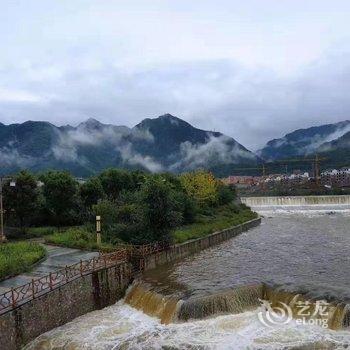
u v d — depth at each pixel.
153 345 21.22
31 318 21.84
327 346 20.11
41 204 52.47
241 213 74.69
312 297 24.64
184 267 36.31
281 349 20.05
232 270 34.66
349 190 131.88
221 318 24.16
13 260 29.06
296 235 56.97
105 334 22.88
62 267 30.00
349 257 39.41
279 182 163.88
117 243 38.06
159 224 38.62
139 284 30.05
